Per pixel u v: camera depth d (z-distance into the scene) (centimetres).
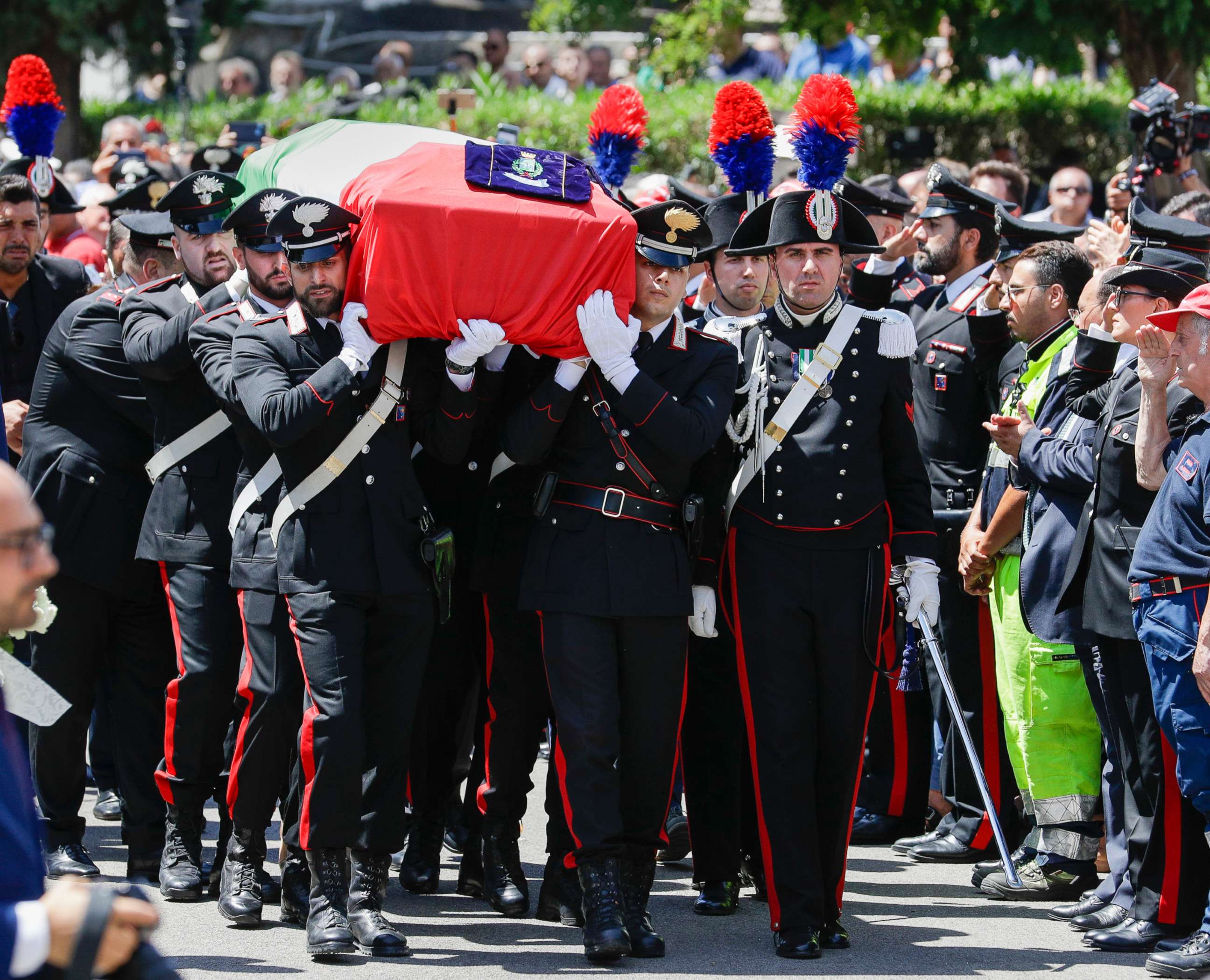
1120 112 2975
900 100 2989
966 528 1581
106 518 1484
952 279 1816
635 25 3638
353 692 1280
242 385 1302
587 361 1307
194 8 3619
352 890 1320
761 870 1490
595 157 1511
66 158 3569
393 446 1320
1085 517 1373
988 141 2989
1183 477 1243
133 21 3581
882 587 1340
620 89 1514
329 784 1266
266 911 1420
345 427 1296
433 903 1469
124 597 1490
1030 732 1505
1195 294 1245
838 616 1325
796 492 1323
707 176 2927
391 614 1319
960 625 1653
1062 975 1262
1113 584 1334
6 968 618
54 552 1474
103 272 2450
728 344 1351
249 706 1343
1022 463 1443
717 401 1316
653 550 1316
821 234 1322
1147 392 1283
